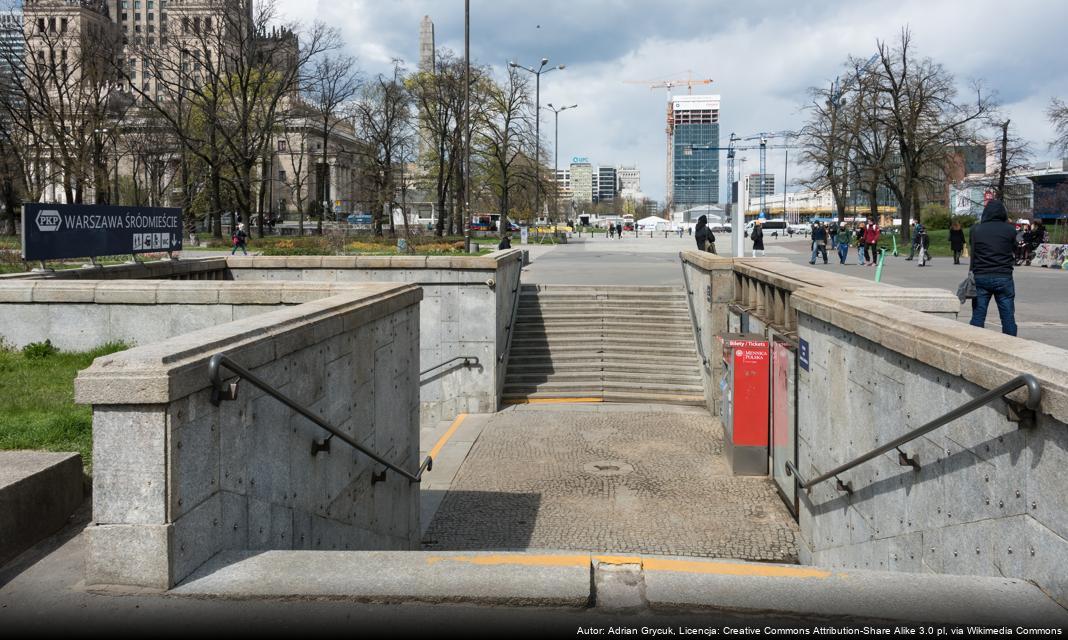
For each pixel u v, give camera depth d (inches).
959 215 2401.6
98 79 1708.9
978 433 162.9
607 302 823.1
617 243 2298.2
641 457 502.6
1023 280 936.3
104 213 497.0
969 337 172.4
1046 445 135.8
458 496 428.1
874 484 230.2
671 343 756.6
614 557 157.3
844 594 138.3
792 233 3358.8
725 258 624.1
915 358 192.5
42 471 173.8
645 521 382.6
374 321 290.8
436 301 657.6
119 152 1895.9
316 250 1210.0
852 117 2032.5
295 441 209.2
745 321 546.0
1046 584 135.9
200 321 364.8
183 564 148.6
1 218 1915.6
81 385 141.9
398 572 149.2
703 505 403.5
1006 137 1862.7
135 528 143.3
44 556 162.9
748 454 453.4
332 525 242.1
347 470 257.6
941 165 2011.6
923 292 282.8
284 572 151.1
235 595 141.6
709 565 154.6
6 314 384.8
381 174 2203.5
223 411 166.1
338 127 3009.4
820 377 294.2
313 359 225.5
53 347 382.0
